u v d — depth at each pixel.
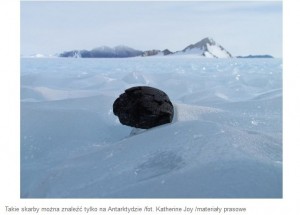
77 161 2.67
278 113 4.32
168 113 3.25
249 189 1.84
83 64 18.84
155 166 2.26
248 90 6.63
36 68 14.27
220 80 8.16
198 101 5.44
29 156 3.02
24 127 3.48
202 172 2.01
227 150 2.25
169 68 15.31
